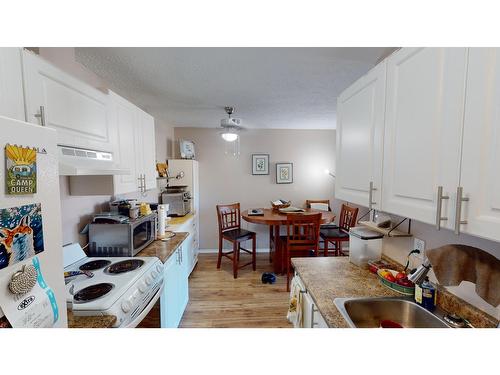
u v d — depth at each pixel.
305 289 1.36
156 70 1.74
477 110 0.60
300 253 3.24
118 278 1.24
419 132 0.81
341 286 1.25
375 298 1.12
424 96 0.78
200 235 4.19
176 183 3.53
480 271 0.78
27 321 0.50
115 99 1.57
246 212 3.59
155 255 1.72
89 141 1.28
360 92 1.22
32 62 0.90
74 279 1.21
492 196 0.56
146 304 1.28
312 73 1.79
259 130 4.16
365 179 1.18
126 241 1.66
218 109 2.85
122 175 1.67
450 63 0.68
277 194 4.24
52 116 1.01
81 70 1.64
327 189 4.29
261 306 2.50
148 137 2.16
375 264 1.44
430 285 1.08
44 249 0.56
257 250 4.27
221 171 4.16
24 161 0.50
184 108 2.79
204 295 2.72
